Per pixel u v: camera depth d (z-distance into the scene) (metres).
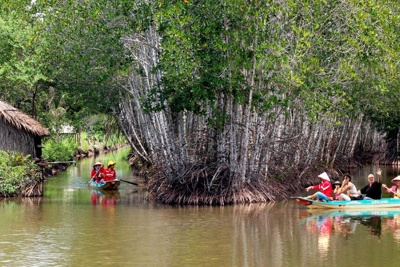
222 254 15.83
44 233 18.78
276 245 16.89
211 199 25.45
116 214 22.73
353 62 24.86
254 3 22.39
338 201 23.80
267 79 23.94
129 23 23.89
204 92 22.89
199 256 15.63
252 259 15.24
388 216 22.03
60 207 24.84
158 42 25.97
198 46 22.28
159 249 16.42
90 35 24.98
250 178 26.58
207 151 26.58
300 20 24.52
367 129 57.06
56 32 25.44
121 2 23.19
